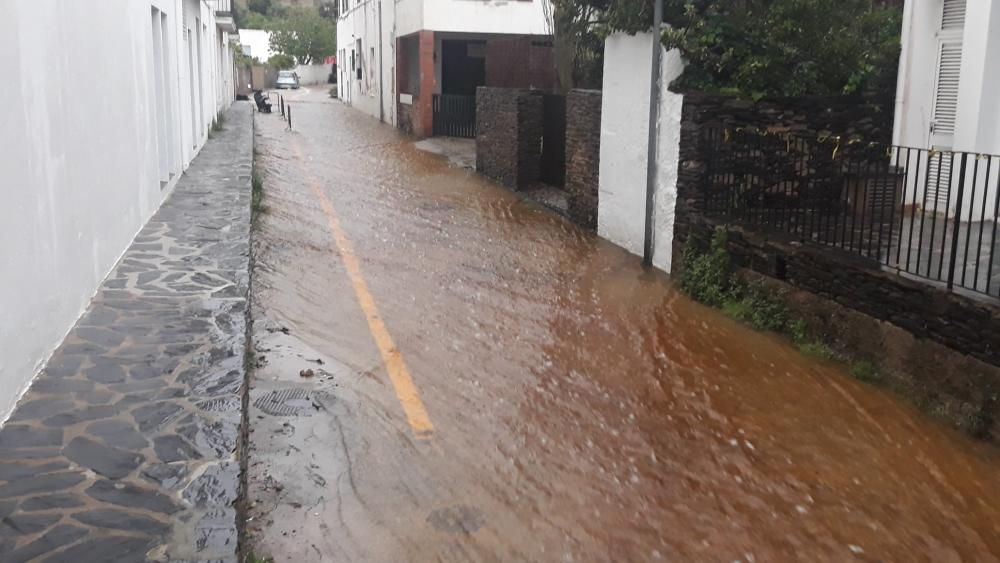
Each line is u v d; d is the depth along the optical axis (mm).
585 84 15203
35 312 5297
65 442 4512
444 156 21641
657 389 7062
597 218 13000
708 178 10016
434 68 27453
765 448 6066
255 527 4742
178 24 13773
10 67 4828
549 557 4688
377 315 8703
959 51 10305
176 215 10422
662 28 10547
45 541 3623
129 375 5418
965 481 5645
